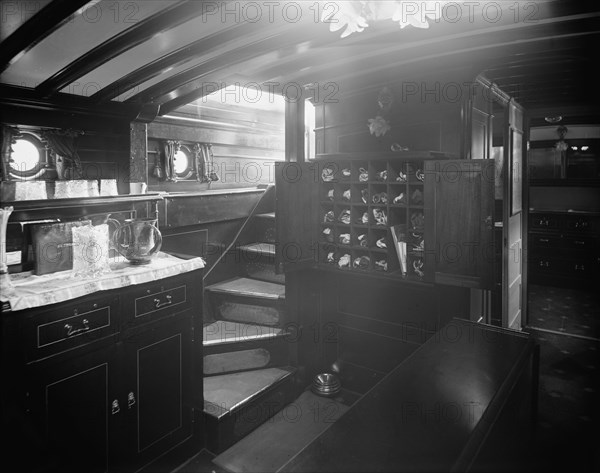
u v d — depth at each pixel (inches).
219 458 127.6
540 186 316.8
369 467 64.6
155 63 101.4
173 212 157.2
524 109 218.7
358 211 156.8
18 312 86.2
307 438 136.9
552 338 210.5
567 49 123.0
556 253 301.4
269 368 159.2
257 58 114.0
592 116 262.5
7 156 104.1
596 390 160.2
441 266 134.0
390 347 160.4
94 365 99.7
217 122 182.9
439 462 65.2
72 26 81.8
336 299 171.3
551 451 125.1
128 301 106.1
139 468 111.0
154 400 113.7
